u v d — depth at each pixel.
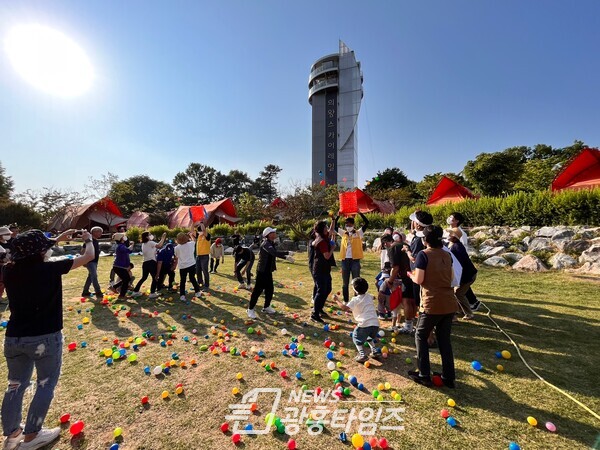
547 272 8.91
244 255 8.42
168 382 3.52
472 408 2.98
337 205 24.31
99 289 7.25
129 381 3.54
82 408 3.03
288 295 7.55
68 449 2.48
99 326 5.38
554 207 10.72
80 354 4.27
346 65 62.66
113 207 27.98
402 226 16.33
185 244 7.02
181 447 2.51
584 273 8.34
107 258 15.27
